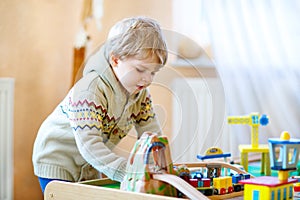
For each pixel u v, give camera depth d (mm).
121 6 2402
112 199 885
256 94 2193
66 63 2242
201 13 2289
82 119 1035
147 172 887
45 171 1221
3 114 2012
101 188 907
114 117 1104
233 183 979
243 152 1352
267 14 2178
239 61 2199
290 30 2164
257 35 2182
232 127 2127
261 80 2191
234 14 2203
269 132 2188
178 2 2377
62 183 974
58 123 1206
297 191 978
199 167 1126
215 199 918
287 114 2182
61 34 2223
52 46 2195
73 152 1209
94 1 2316
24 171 2102
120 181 1000
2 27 2035
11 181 2031
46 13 2174
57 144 1214
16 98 2082
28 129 2117
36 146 1247
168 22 2400
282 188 838
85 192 931
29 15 2121
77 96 1052
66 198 965
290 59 2168
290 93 2172
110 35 1060
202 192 918
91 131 1033
